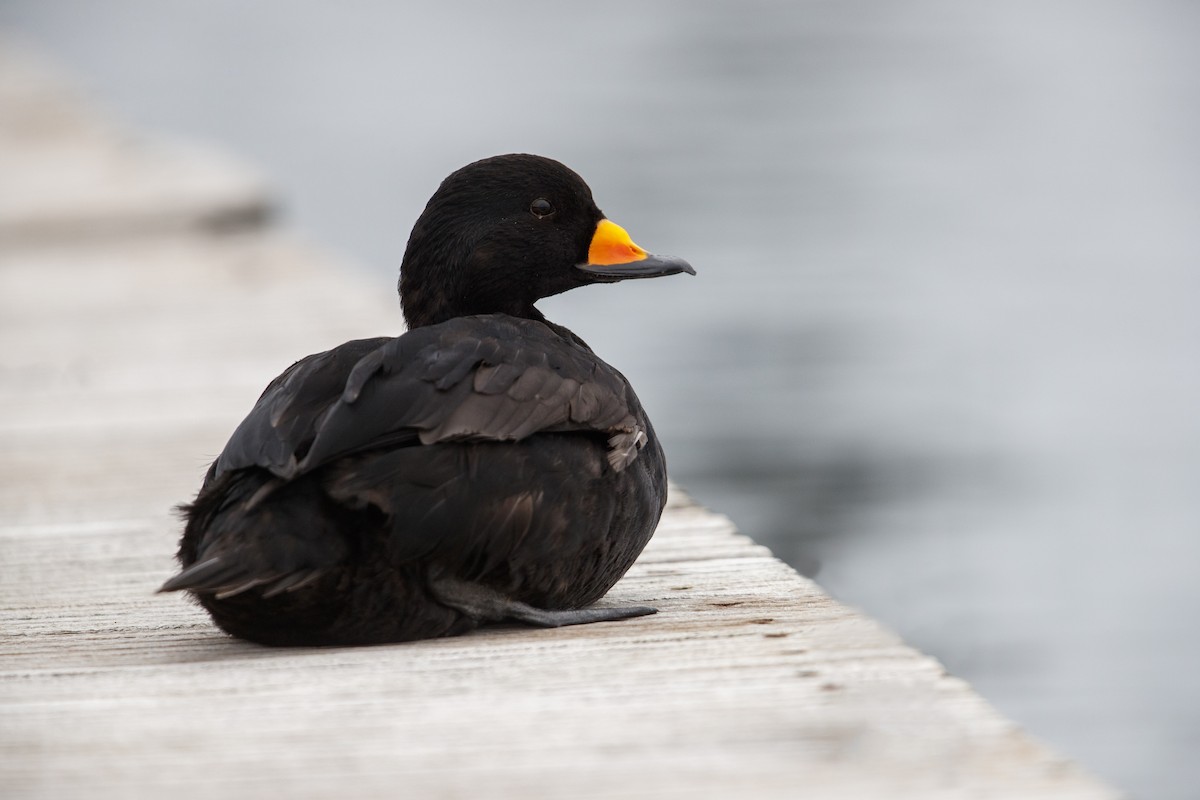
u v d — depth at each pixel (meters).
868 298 19.20
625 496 5.98
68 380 11.86
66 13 54.28
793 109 31.47
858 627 6.05
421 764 4.74
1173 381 16.23
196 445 10.08
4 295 14.77
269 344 12.72
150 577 7.35
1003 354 17.28
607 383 6.08
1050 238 22.17
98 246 16.58
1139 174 25.98
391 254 23.61
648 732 4.95
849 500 13.23
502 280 6.85
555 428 5.75
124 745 4.92
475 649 5.75
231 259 15.92
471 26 46.72
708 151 28.12
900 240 21.91
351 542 5.41
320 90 38.91
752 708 5.13
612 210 24.02
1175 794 9.22
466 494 5.48
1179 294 19.56
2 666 5.82
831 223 23.02
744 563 7.29
